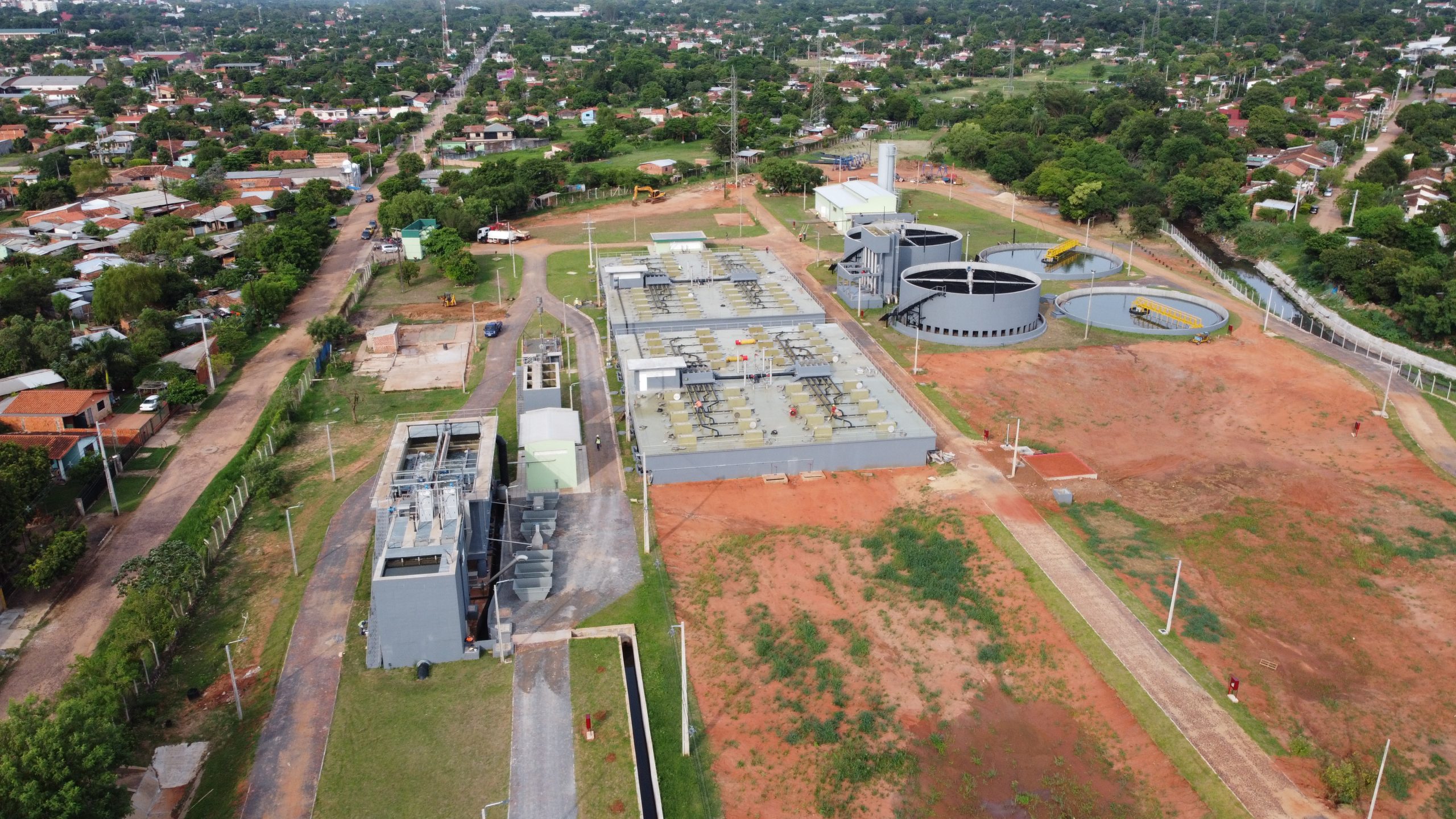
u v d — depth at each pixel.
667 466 109.69
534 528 99.94
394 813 67.12
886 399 121.81
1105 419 129.00
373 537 100.75
